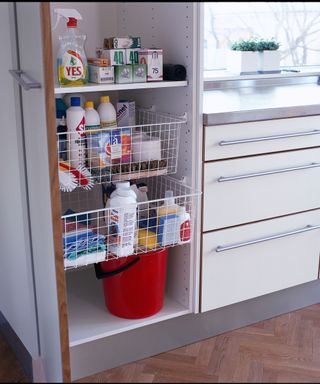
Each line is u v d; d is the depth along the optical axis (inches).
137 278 76.4
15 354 81.0
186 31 72.3
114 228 71.4
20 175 66.9
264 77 104.5
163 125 80.0
